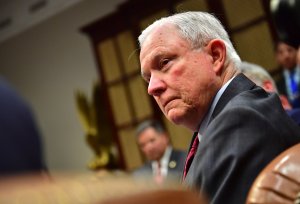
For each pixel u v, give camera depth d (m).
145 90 7.82
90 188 0.37
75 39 9.34
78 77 9.34
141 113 7.90
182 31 1.60
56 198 0.36
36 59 9.92
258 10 6.61
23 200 0.35
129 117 8.04
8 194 0.36
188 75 1.57
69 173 0.40
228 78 1.61
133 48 7.85
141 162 7.93
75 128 9.46
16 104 0.52
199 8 6.98
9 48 10.33
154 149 5.02
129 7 7.68
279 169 1.06
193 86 1.57
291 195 1.02
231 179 1.26
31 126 0.52
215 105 1.56
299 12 1.47
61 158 9.67
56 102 9.70
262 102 1.42
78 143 9.41
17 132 0.50
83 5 9.17
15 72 10.27
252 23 6.65
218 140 1.33
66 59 9.49
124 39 7.93
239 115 1.34
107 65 8.22
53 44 9.64
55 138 9.77
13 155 0.48
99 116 8.95
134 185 0.38
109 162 8.76
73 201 0.36
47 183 0.37
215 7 6.87
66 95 9.52
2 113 0.50
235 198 1.25
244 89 1.54
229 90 1.55
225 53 1.62
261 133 1.32
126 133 8.09
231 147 1.30
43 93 9.88
